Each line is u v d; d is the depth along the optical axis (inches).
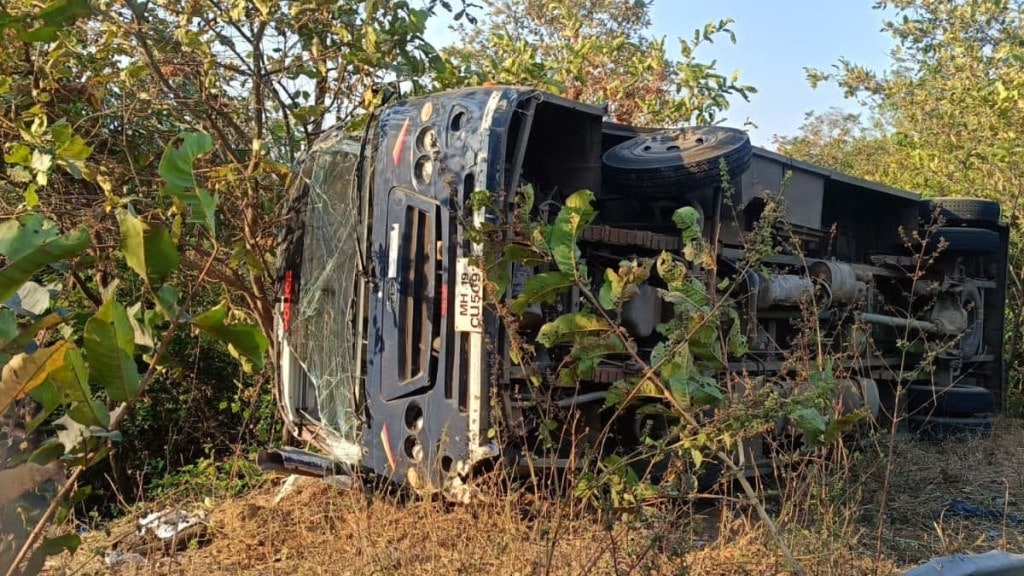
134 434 337.7
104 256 280.2
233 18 279.7
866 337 274.4
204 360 359.6
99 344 108.7
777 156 291.9
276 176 301.4
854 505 198.2
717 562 180.7
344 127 263.0
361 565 183.2
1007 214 486.9
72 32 280.7
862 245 386.0
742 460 159.6
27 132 267.1
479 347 195.3
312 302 250.8
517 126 208.2
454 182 199.8
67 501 119.6
